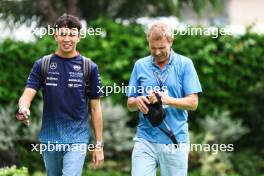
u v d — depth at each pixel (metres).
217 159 29.92
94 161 17.16
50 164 16.98
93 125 17.11
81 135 16.56
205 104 32.09
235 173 29.69
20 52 30.28
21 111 16.25
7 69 30.25
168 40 16.50
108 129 29.86
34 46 30.53
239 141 31.97
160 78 16.78
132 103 16.97
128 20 40.69
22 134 29.36
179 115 16.78
